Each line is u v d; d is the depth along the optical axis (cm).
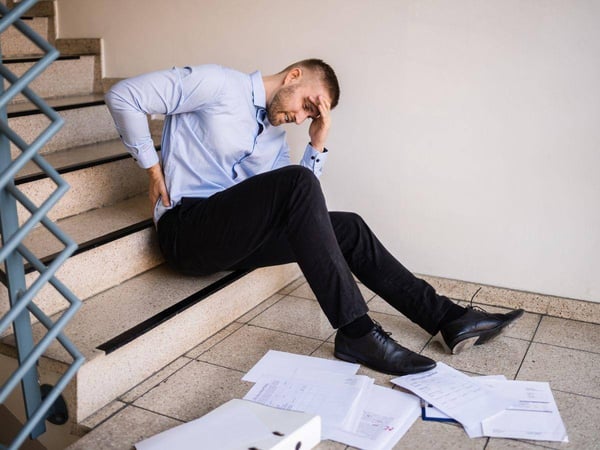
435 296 224
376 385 199
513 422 181
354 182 277
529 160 245
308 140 280
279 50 279
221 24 289
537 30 233
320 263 199
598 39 226
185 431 168
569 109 235
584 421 182
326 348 223
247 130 222
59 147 279
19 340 175
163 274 245
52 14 329
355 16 260
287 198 198
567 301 250
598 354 222
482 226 258
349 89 268
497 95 244
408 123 261
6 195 161
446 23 246
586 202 240
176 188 224
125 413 186
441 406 186
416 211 268
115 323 202
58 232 145
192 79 205
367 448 169
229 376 205
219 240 211
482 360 217
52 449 192
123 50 317
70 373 154
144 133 210
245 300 253
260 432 166
